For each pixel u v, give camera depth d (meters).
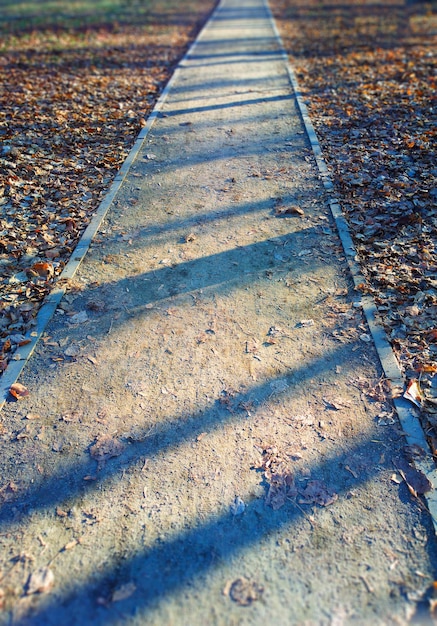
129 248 5.21
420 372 3.68
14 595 2.53
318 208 5.76
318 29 16.70
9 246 5.18
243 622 2.39
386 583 2.53
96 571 2.61
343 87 9.72
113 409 3.50
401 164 6.56
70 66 11.83
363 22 17.73
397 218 5.48
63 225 5.60
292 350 3.93
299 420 3.38
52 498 2.97
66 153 7.22
